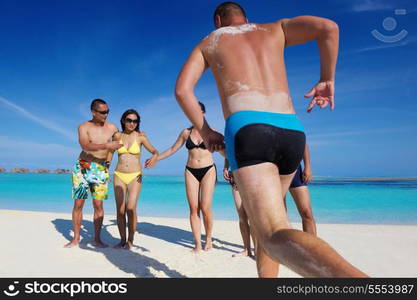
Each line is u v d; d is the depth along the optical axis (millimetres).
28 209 11828
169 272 4035
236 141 1953
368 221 9164
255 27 2354
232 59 2145
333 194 18719
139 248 5340
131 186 5410
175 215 10672
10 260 4453
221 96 2160
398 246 5398
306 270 1449
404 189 22578
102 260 4551
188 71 2217
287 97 2154
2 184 26312
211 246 5352
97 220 5441
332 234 6430
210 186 5293
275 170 1950
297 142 2053
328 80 2312
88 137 5312
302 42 2340
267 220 1784
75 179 5418
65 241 5715
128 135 5516
